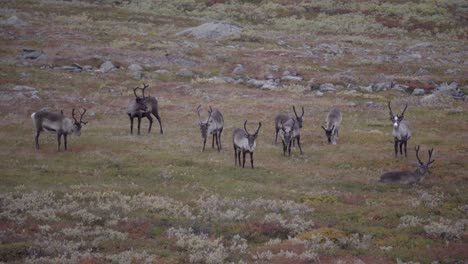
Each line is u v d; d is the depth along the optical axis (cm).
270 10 17350
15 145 5706
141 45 11812
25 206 3688
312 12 17288
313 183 4694
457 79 10212
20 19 13688
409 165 5241
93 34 12756
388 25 16038
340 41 13950
